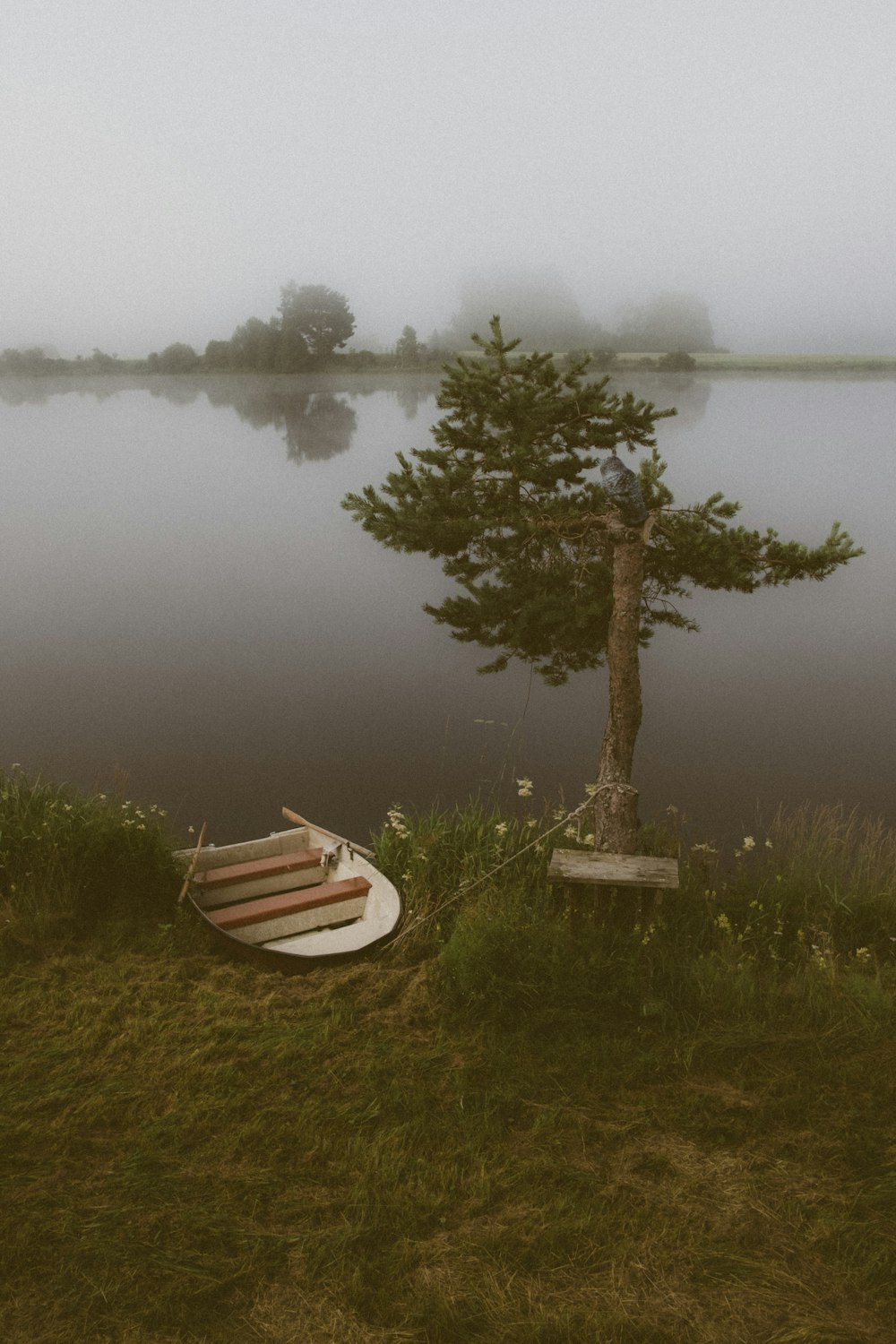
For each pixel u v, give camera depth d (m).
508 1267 3.79
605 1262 3.82
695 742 16.09
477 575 8.40
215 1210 4.05
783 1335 3.46
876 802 13.34
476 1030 5.48
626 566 7.25
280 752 15.24
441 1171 4.30
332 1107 4.75
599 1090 4.94
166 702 17.86
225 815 12.72
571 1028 5.48
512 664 20.75
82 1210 4.03
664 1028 5.46
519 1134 4.63
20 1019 5.54
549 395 8.17
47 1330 3.46
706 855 8.59
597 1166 4.41
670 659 21.75
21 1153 4.39
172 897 7.10
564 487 8.45
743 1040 5.33
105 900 7.05
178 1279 3.66
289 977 6.17
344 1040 5.36
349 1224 3.97
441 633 23.39
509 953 5.88
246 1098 4.81
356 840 11.97
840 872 8.34
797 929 7.51
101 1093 4.84
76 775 14.15
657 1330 3.48
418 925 6.60
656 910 6.75
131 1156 4.37
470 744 15.73
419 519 7.99
